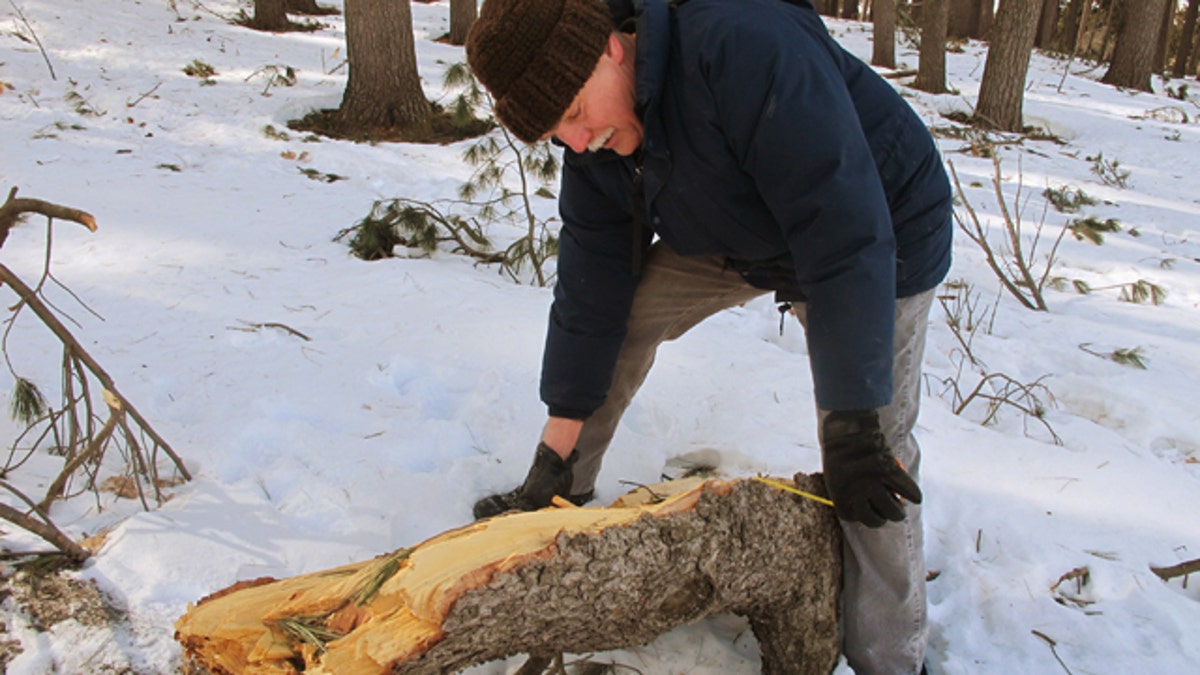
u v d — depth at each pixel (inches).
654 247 84.7
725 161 63.5
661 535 67.1
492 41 59.6
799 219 61.2
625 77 63.9
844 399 61.6
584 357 84.2
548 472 87.1
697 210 67.9
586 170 76.4
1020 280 210.8
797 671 77.4
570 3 59.7
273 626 64.6
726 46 59.7
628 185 73.1
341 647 59.4
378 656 58.3
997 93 458.9
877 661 78.8
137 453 92.1
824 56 62.0
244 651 65.2
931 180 69.7
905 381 74.2
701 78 60.8
